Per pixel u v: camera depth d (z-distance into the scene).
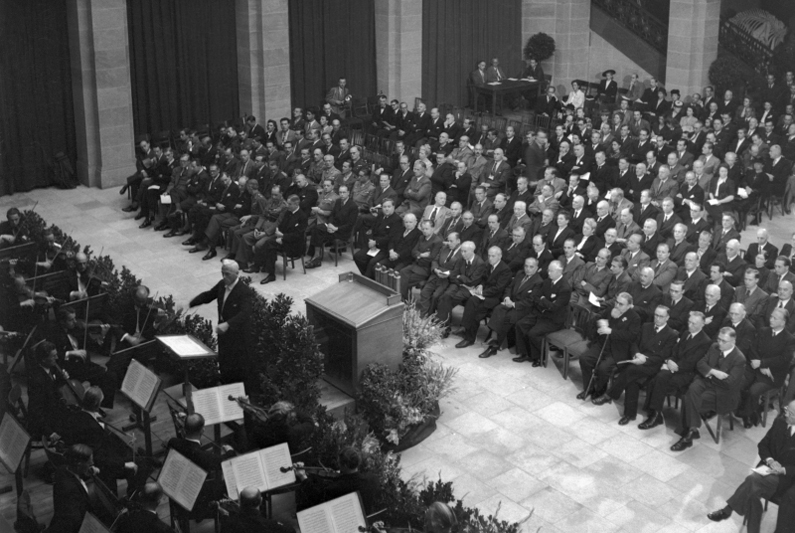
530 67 27.08
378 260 14.67
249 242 16.09
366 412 10.32
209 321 11.06
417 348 11.02
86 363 9.99
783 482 8.72
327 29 24.34
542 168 19.20
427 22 25.91
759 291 11.98
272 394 9.70
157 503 7.15
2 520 8.36
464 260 13.27
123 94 20.83
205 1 22.28
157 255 16.92
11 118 20.14
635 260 13.27
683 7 23.34
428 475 9.95
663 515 9.26
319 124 22.25
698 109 22.17
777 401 11.41
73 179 21.17
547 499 9.53
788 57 22.11
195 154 20.38
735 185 16.97
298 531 8.30
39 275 12.91
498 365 12.50
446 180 18.20
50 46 20.28
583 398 11.55
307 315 11.02
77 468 7.58
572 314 12.80
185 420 7.90
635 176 17.48
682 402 10.44
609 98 25.42
